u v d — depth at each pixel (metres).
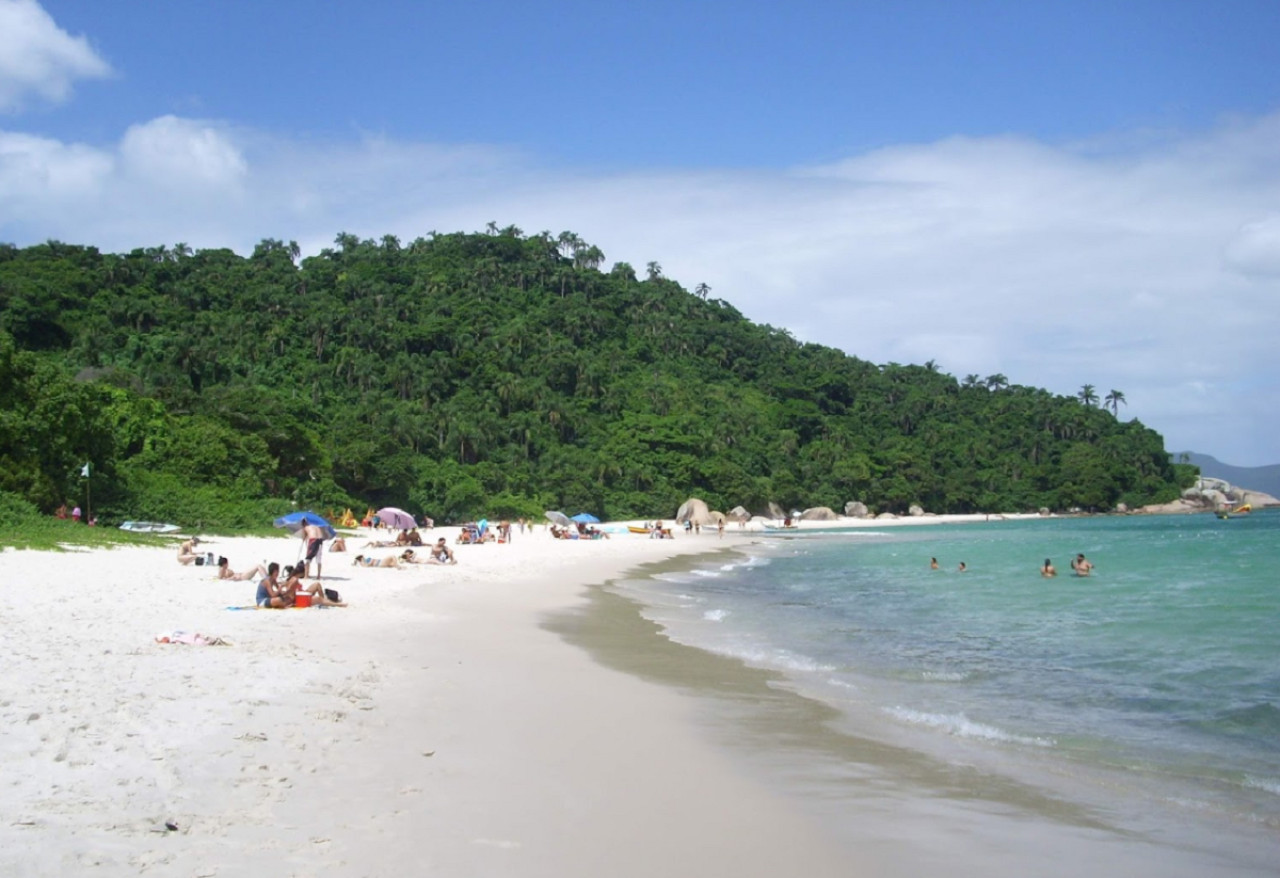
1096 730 12.04
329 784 8.10
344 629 17.88
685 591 32.72
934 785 9.41
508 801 8.11
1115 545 65.06
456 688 12.85
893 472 158.25
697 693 13.78
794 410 170.38
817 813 8.37
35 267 132.25
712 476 133.00
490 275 189.62
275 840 6.68
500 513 98.38
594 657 16.84
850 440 166.75
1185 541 69.50
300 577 22.50
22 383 40.47
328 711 10.59
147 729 9.12
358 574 31.39
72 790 7.27
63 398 40.91
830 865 7.09
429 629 18.84
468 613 22.36
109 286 135.75
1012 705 13.55
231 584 23.95
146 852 6.21
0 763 7.74
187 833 6.66
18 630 14.45
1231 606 26.11
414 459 99.44
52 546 30.12
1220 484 183.75
